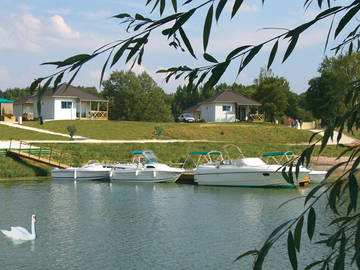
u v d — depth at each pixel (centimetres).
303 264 1204
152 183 3081
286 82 8875
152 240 1516
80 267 1250
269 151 4719
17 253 1377
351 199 217
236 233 1594
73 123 5959
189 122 7269
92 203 2230
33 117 6612
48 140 4816
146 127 6047
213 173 2898
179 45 230
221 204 2195
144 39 212
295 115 8938
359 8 203
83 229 1673
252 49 213
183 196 2475
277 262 1248
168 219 1842
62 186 2898
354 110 240
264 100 7706
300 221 232
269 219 1814
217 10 191
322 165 3694
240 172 2805
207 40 194
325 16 209
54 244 1474
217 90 11012
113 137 5422
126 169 3153
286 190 2656
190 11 205
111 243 1480
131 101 9081
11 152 3638
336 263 236
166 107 9475
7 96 12706
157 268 1238
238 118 7412
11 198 2362
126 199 2366
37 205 2158
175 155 4288
